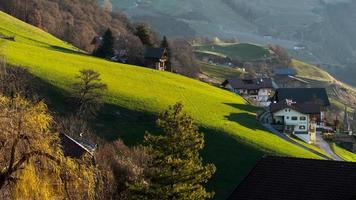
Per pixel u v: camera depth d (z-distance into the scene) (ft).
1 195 69.82
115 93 327.06
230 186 237.86
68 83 310.04
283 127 403.34
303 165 128.47
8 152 71.72
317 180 124.67
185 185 131.03
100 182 86.12
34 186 70.54
